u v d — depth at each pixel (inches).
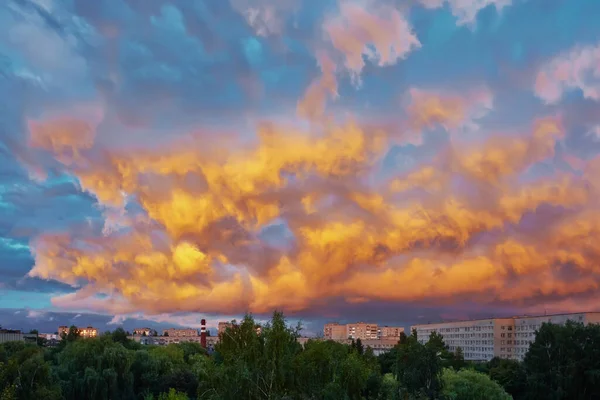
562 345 4862.2
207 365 2642.7
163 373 5546.3
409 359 3846.0
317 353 2608.3
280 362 2472.9
